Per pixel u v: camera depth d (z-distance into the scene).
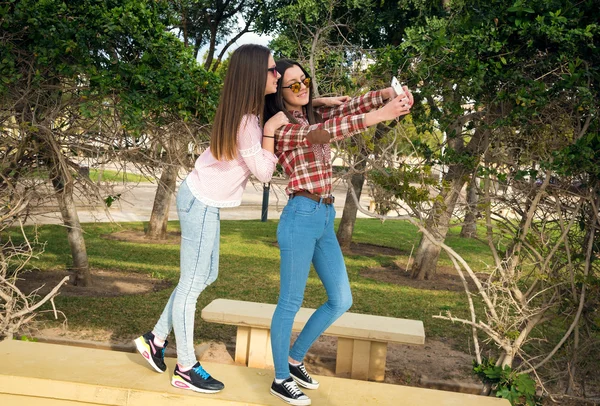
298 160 2.89
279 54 12.12
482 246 16.00
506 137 4.95
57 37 5.34
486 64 4.50
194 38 14.52
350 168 5.21
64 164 5.97
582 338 5.26
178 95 5.64
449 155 4.93
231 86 2.76
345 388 3.21
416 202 4.90
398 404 3.04
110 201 6.66
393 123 5.61
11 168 6.02
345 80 7.07
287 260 2.89
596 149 4.37
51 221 15.48
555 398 5.29
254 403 2.89
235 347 6.66
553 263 5.19
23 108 5.84
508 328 5.00
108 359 3.36
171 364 3.31
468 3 4.88
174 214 20.84
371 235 17.92
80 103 5.73
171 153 6.08
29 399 3.06
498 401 3.14
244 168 2.89
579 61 4.21
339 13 12.45
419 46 5.04
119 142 6.08
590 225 4.91
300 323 5.64
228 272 10.94
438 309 9.14
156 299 8.59
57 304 7.98
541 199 5.03
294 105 3.04
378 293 10.06
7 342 3.56
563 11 4.36
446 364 6.57
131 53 5.83
